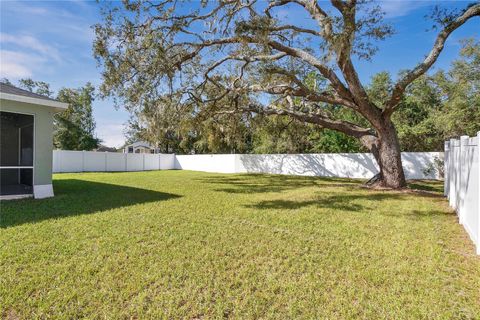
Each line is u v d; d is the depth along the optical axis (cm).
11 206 682
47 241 419
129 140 3894
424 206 725
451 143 718
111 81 903
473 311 251
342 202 781
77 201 761
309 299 270
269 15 966
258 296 274
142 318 238
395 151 1066
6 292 274
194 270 329
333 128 1214
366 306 259
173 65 966
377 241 440
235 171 2170
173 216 591
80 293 274
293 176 1758
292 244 422
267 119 1653
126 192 959
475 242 423
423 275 321
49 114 842
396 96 972
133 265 340
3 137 985
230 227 510
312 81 1466
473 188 453
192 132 1903
